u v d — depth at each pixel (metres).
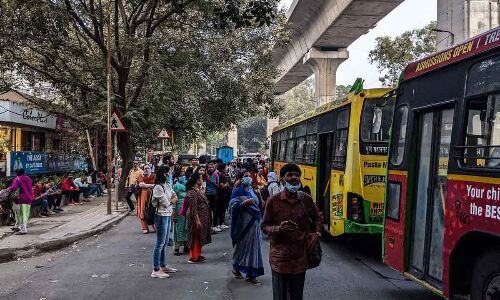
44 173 20.28
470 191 4.89
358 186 9.40
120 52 19.08
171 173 12.87
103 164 28.89
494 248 4.78
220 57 26.19
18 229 12.03
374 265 9.11
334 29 36.75
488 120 4.78
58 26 18.61
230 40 25.52
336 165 10.35
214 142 103.06
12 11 17.36
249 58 27.30
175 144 32.62
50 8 17.34
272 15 8.76
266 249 10.85
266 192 11.97
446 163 5.63
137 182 13.36
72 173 23.14
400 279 7.96
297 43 47.91
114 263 9.29
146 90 21.28
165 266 8.38
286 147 18.33
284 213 5.00
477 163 4.87
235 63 27.12
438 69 5.88
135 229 13.68
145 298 6.87
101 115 19.08
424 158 6.19
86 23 20.72
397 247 6.61
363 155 9.47
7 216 13.34
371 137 9.52
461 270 5.22
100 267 8.95
